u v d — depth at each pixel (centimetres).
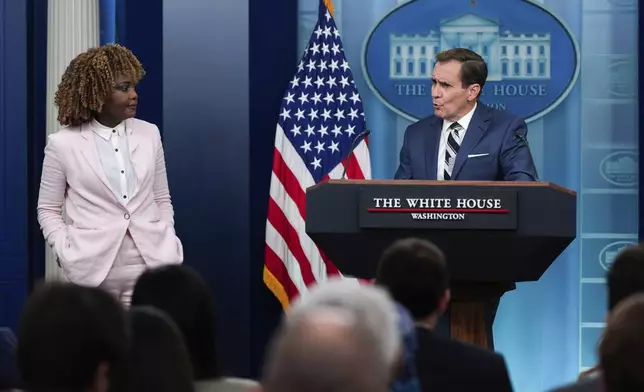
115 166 577
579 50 802
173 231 594
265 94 785
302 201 769
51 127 755
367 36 805
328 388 164
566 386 300
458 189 449
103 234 567
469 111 600
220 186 764
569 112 804
